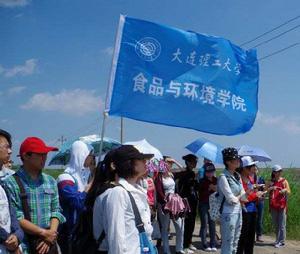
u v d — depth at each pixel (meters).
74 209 5.02
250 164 7.72
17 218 4.27
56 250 4.59
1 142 4.38
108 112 5.62
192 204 9.60
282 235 10.53
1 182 4.26
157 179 8.73
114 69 5.71
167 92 5.96
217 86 6.23
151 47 5.91
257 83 6.64
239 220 7.09
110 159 3.83
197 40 6.15
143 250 3.64
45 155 4.62
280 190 10.57
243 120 6.45
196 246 10.27
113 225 3.50
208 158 9.64
